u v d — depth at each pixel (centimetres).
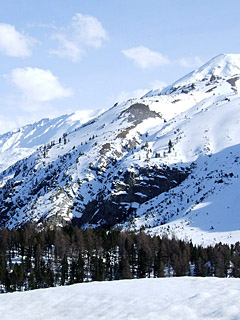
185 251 12644
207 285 3412
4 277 11112
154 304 2931
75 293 3525
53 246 15250
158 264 12312
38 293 3656
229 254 12412
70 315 2909
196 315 2588
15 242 14525
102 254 14162
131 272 12812
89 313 2900
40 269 12244
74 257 13388
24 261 12925
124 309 2886
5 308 3234
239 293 2981
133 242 14312
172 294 3175
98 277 11862
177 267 12112
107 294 3381
